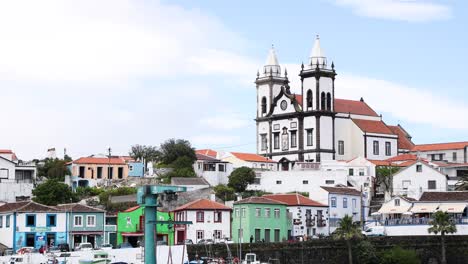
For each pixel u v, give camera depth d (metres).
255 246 150.62
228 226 168.38
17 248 155.50
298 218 177.38
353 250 157.75
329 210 185.62
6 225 159.88
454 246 162.88
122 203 184.38
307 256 154.62
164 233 163.00
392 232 169.50
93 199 193.75
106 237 163.38
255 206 167.50
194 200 185.62
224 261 140.38
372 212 197.50
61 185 191.25
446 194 181.50
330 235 169.62
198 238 165.25
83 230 161.50
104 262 132.62
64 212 160.38
